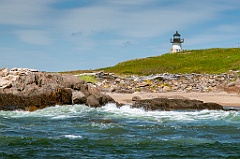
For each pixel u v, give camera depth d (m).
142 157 33.72
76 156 33.94
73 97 66.12
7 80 67.31
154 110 62.41
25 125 48.56
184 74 111.25
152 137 41.44
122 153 34.94
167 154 34.69
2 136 40.81
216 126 48.12
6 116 56.28
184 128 46.62
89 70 135.62
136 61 161.12
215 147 37.25
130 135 42.34
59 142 38.75
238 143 38.97
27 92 65.38
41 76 68.81
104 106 66.25
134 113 59.22
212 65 138.62
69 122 50.81
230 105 73.19
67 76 70.69
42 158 33.28
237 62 137.00
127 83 99.81
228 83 93.31
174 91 93.94
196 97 82.44
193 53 167.62
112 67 153.00
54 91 65.81
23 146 37.06
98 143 38.47
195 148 36.78
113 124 48.97
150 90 93.69
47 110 61.31
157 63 154.12
